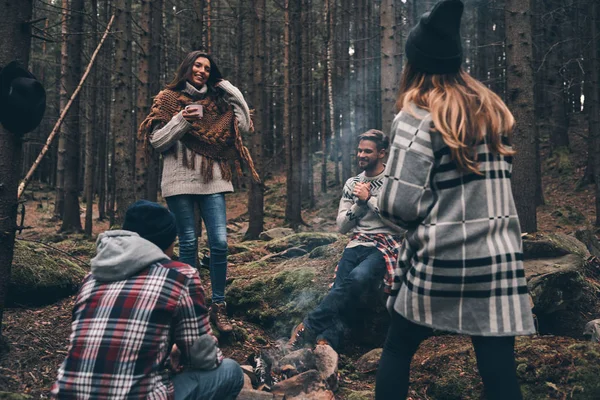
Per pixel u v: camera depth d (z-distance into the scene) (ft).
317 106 75.10
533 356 10.46
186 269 7.09
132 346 6.41
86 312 6.70
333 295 11.88
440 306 6.33
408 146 6.35
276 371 10.44
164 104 11.43
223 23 58.44
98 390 6.26
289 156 44.68
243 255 21.09
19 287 12.31
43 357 10.02
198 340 7.00
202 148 11.49
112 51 44.29
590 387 9.68
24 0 9.23
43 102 9.03
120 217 24.38
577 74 49.32
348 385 11.05
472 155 6.27
